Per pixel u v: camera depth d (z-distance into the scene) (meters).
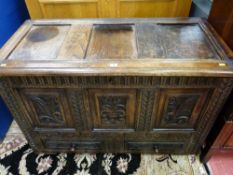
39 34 0.92
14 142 1.21
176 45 0.83
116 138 1.01
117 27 0.96
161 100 0.82
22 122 0.93
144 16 1.24
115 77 0.73
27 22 1.01
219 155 1.12
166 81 0.74
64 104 0.85
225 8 0.82
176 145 1.05
